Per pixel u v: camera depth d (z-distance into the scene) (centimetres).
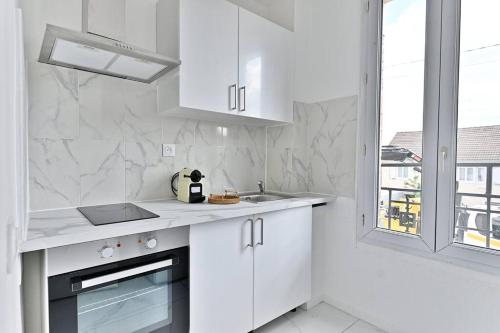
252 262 176
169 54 174
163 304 142
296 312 217
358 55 209
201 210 162
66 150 159
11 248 58
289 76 229
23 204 96
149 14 187
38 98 150
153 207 170
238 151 241
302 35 244
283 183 246
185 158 208
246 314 174
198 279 152
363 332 191
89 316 121
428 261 173
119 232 122
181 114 193
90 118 167
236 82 191
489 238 153
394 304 190
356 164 211
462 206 162
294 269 202
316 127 240
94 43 123
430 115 171
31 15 147
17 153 73
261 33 208
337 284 223
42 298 111
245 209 168
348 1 215
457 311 162
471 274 156
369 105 201
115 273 124
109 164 174
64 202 159
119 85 177
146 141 189
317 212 226
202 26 174
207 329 157
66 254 113
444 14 164
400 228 189
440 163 167
